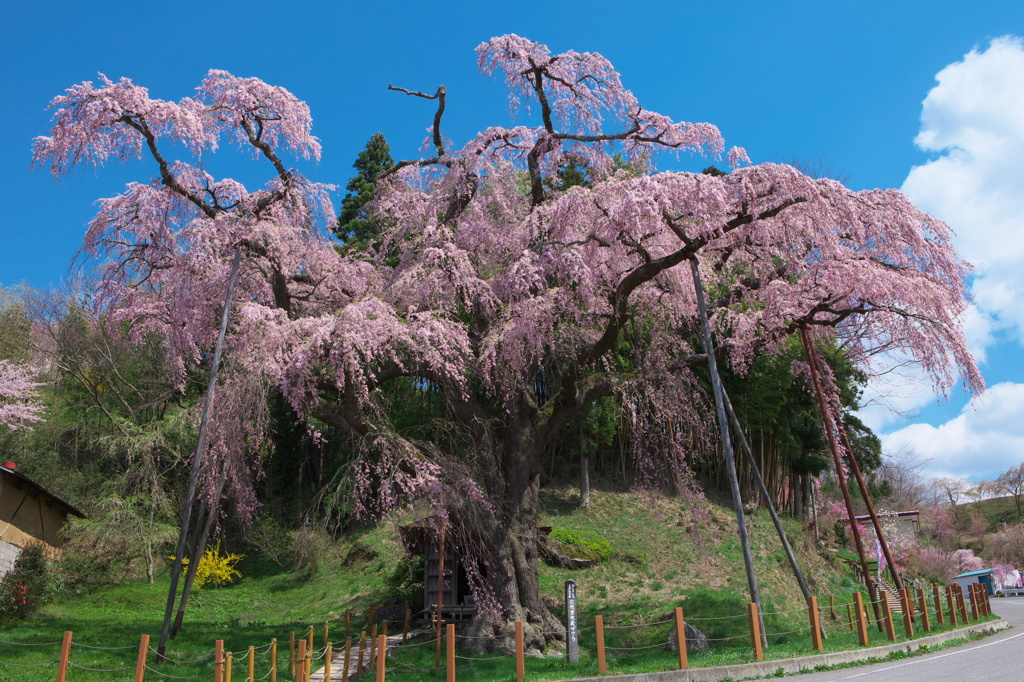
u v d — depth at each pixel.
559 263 15.40
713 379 14.37
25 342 30.17
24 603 18.05
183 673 12.52
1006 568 47.16
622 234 15.09
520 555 16.02
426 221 18.34
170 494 26.58
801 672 11.23
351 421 15.69
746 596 20.08
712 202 14.10
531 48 17.58
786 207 14.88
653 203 13.99
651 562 23.44
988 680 8.73
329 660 11.99
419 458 15.44
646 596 20.48
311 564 25.39
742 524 13.48
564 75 18.00
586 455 28.12
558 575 22.12
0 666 11.96
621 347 23.20
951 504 68.56
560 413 17.23
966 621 17.67
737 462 28.72
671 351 18.23
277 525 26.75
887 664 11.65
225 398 15.55
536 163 18.06
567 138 18.02
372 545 26.30
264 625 19.78
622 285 15.94
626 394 16.98
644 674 10.54
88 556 22.77
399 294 16.62
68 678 11.56
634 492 29.20
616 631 16.48
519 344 15.37
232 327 17.36
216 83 16.62
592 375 17.64
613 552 23.62
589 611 19.00
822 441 29.64
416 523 16.61
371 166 35.97
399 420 21.97
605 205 14.87
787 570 23.41
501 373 16.17
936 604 16.84
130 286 16.66
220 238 15.98
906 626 14.71
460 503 15.29
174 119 15.02
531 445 16.80
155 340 25.55
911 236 14.75
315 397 15.13
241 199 16.64
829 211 14.59
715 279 18.33
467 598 18.16
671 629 15.42
